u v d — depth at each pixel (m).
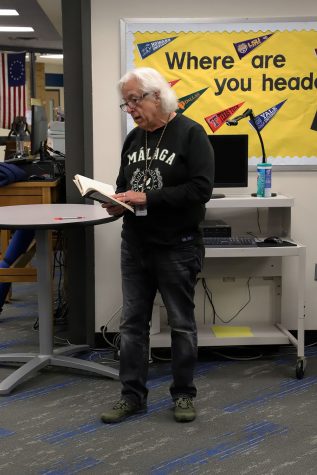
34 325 4.12
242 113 3.54
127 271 2.61
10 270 3.78
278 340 3.35
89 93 3.51
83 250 3.64
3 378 3.17
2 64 10.73
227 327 3.55
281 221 3.59
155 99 2.42
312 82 3.53
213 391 2.98
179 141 2.45
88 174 3.57
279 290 3.64
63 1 3.47
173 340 2.62
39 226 2.77
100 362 3.44
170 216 2.47
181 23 3.47
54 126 5.26
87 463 2.27
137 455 2.33
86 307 3.65
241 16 3.49
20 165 3.97
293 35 3.48
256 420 2.63
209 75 3.51
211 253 3.16
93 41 3.48
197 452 2.34
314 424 2.58
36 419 2.66
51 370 3.27
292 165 3.58
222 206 3.22
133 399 2.67
